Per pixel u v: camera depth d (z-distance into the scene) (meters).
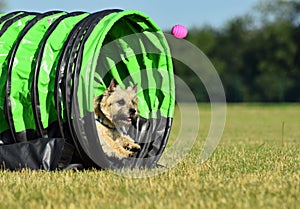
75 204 7.77
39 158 10.70
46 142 10.76
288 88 67.69
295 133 24.98
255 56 75.06
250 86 68.25
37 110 10.67
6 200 8.03
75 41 10.65
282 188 8.95
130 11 11.38
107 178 9.80
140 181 9.60
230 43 75.06
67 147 10.73
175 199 8.05
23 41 11.34
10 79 11.04
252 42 75.12
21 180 9.60
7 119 11.09
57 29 11.22
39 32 11.62
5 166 10.95
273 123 33.31
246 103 67.31
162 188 8.81
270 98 67.94
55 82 10.45
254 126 30.55
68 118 10.31
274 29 74.94
